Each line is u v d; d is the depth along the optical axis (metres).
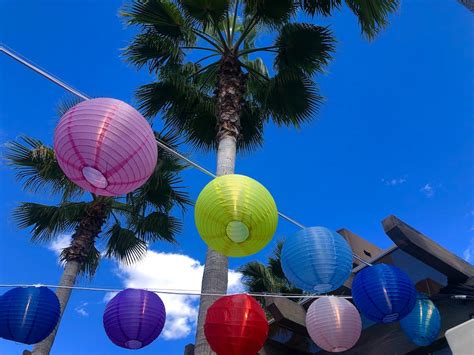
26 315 3.33
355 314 3.66
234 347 2.76
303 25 6.21
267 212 2.57
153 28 6.46
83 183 2.43
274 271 9.20
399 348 5.14
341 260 3.11
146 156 2.40
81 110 2.35
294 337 5.68
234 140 5.12
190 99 6.59
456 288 4.80
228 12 5.98
